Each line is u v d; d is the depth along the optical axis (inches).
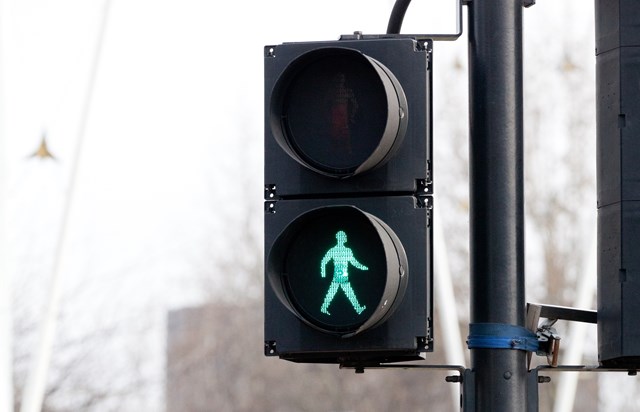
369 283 445.1
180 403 3467.0
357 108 458.3
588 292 962.1
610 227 470.6
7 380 973.2
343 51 456.8
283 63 464.1
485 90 469.7
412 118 457.1
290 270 449.4
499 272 462.3
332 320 445.1
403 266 447.2
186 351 3511.3
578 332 1063.0
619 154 470.9
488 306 462.3
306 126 459.8
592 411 2586.1
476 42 473.4
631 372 473.1
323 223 449.1
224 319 3550.7
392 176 454.6
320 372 3250.5
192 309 3585.1
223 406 3440.0
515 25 473.4
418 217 451.5
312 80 460.8
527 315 468.1
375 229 438.6
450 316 1178.0
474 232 466.9
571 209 2512.3
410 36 475.2
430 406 3112.7
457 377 469.7
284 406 3334.2
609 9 482.0
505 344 460.4
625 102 473.7
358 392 3186.5
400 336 444.5
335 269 446.9
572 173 2536.9
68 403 2188.7
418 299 446.6
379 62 459.8
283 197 459.5
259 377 3412.9
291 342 448.5
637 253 463.8
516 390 460.1
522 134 469.4
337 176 454.0
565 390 1062.4
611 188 472.7
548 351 470.9
